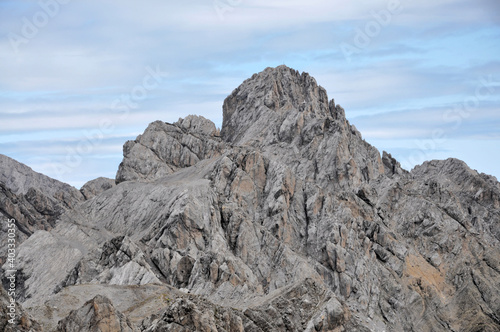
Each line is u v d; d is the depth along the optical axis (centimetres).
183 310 12962
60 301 15600
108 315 12531
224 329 13550
